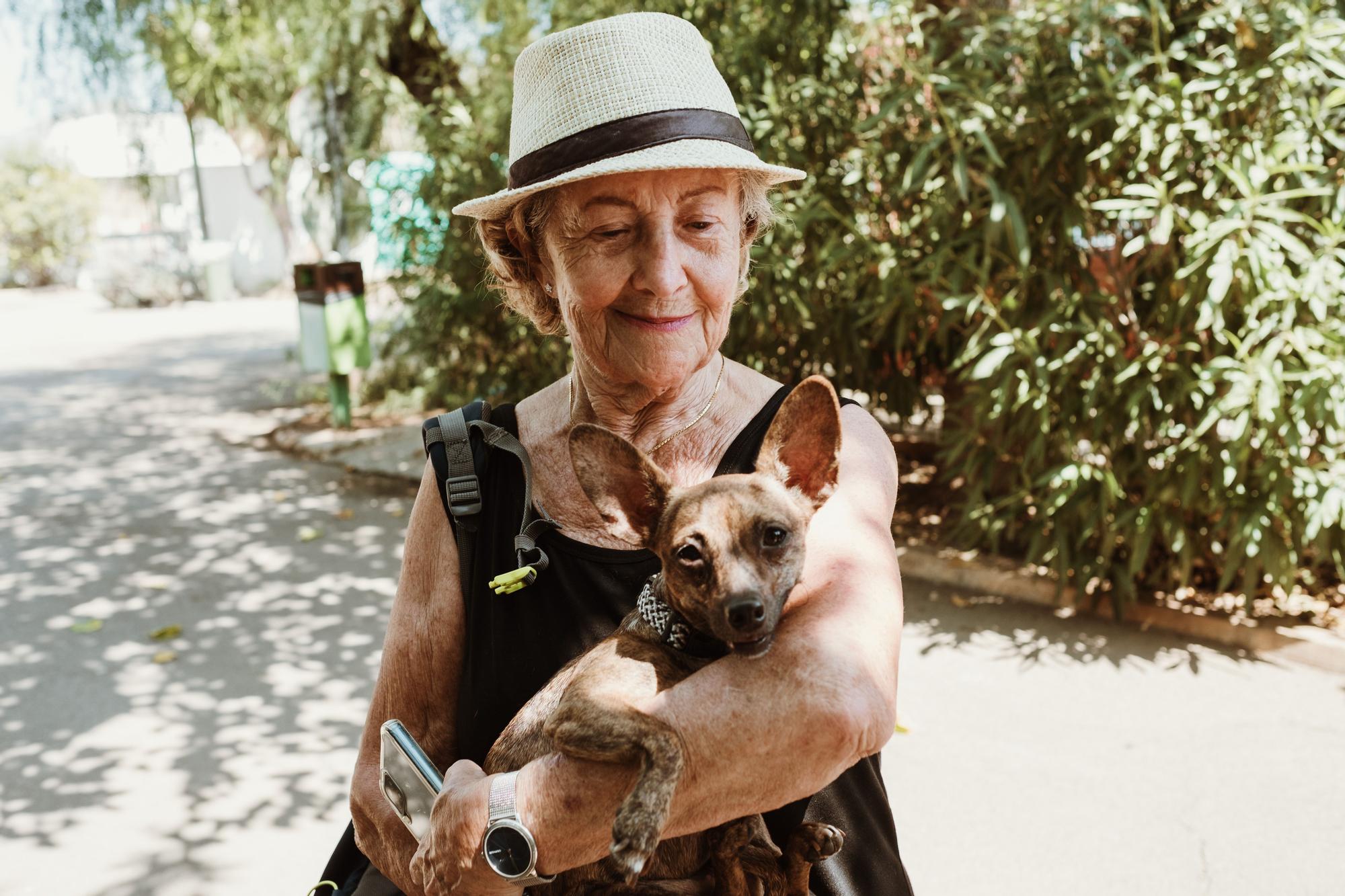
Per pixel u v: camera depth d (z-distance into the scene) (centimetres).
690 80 148
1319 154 518
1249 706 499
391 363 1238
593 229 150
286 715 532
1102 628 588
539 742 141
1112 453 573
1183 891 371
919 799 430
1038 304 582
